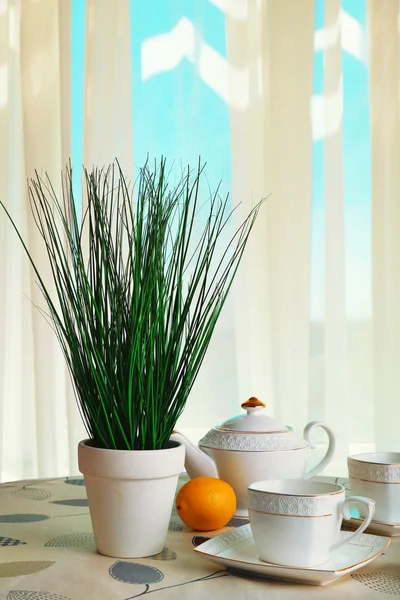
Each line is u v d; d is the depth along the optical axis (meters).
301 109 2.70
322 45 2.70
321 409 2.62
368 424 2.77
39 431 2.67
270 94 2.71
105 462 0.78
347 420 2.64
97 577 0.74
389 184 2.69
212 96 2.79
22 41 2.79
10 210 2.81
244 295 2.70
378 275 2.66
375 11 2.71
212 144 2.78
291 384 2.64
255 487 0.78
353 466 0.93
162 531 0.82
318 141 2.69
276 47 2.71
